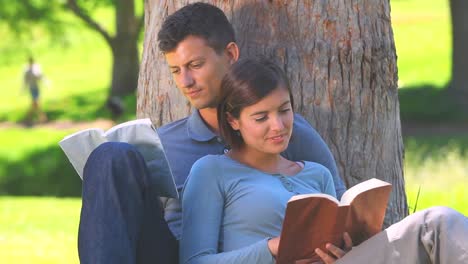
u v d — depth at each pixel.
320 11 12.31
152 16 13.20
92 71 93.00
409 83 70.81
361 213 9.60
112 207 9.53
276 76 10.20
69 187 52.00
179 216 11.14
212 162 10.46
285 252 9.66
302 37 12.34
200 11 11.23
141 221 9.83
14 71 97.56
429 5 111.25
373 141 12.62
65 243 25.94
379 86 12.59
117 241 9.44
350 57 12.37
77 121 72.06
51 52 101.06
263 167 10.52
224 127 10.50
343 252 9.70
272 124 10.14
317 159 11.29
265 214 10.18
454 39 60.34
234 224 10.27
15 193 52.31
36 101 74.56
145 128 10.21
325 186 10.84
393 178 12.98
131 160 9.70
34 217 31.39
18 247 25.08
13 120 74.88
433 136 53.25
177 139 11.56
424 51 87.44
